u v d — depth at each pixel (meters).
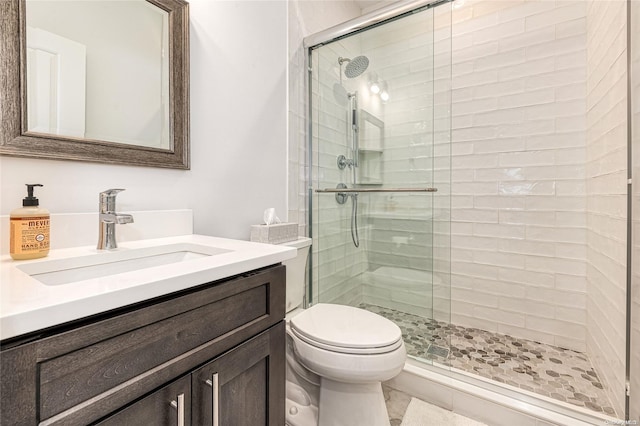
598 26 1.51
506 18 1.89
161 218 1.01
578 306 1.73
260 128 1.46
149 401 0.49
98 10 0.88
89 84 0.85
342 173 1.90
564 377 1.47
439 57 1.69
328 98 1.83
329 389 1.10
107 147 0.88
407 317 1.79
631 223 1.07
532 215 1.85
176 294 0.54
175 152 1.06
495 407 1.25
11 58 0.71
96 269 0.74
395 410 1.33
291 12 1.67
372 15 1.66
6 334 0.35
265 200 1.49
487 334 1.94
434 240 1.73
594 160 1.57
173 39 1.05
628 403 1.07
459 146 2.05
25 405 0.37
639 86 1.02
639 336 1.01
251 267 0.69
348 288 1.93
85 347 0.42
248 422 0.69
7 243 0.69
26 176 0.74
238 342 0.66
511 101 1.89
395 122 1.81
